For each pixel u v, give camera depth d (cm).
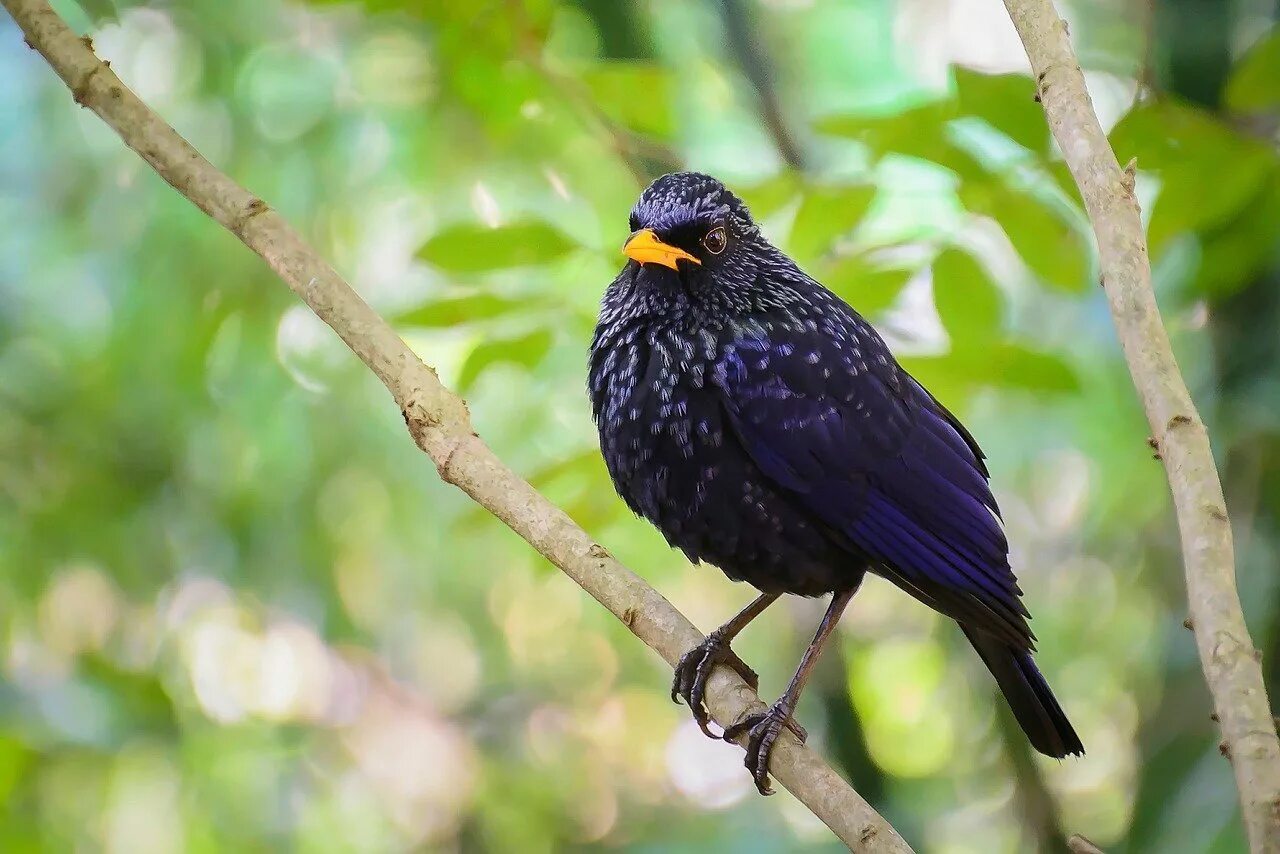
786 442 773
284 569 1485
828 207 839
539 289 904
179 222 1340
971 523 805
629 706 1759
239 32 1328
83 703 1238
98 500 1384
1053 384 852
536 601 1691
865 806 577
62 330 1388
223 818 1461
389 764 1666
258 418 1399
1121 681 1405
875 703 1484
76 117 1385
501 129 1016
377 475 1455
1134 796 1062
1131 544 1340
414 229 1304
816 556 794
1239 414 961
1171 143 816
